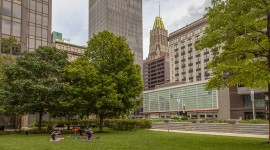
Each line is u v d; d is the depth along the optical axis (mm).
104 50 29531
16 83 26062
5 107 27344
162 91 98000
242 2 15734
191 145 16188
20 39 43188
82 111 28219
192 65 130375
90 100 27391
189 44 133500
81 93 27078
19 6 43969
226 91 63188
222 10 16547
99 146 15922
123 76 27750
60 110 29000
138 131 30438
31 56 29688
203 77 123125
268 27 16453
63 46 116750
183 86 86125
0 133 27750
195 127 32781
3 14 41594
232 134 25297
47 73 29453
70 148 15070
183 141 18578
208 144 16672
